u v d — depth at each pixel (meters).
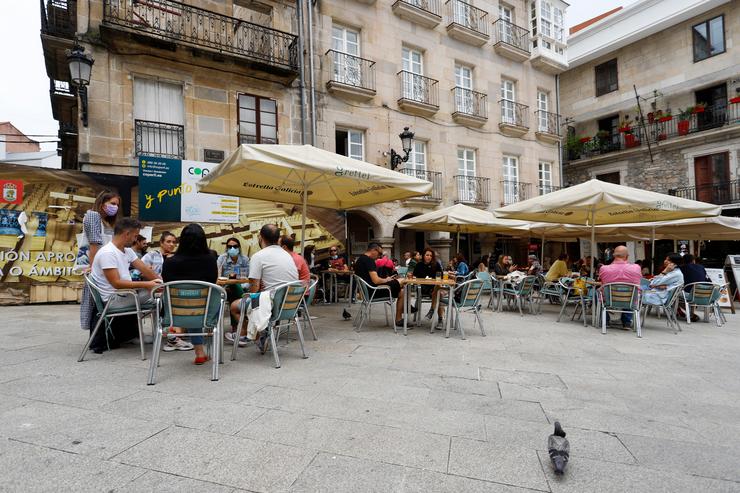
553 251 19.88
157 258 6.24
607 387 3.41
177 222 9.35
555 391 3.28
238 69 10.42
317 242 11.31
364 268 5.96
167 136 9.74
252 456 2.12
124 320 4.49
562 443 2.07
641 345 5.18
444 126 14.61
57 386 3.16
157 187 9.12
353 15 12.83
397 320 6.54
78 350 4.34
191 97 9.99
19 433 2.32
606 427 2.59
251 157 4.71
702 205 6.70
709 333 6.14
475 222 9.39
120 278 3.97
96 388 3.12
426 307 8.98
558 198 6.58
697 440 2.43
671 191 17.42
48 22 9.43
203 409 2.74
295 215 10.93
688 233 11.69
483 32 15.97
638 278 5.97
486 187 15.52
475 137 15.43
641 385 3.47
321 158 5.18
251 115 10.89
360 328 6.02
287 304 4.04
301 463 2.06
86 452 2.12
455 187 14.66
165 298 3.39
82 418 2.55
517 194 16.58
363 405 2.88
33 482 1.83
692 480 1.98
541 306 9.72
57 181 8.29
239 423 2.52
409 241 15.42
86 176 8.55
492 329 6.28
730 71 15.98
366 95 12.62
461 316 7.76
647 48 18.56
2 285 7.84
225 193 6.93
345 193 7.18
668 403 3.05
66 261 8.34
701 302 7.01
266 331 4.32
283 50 11.35
